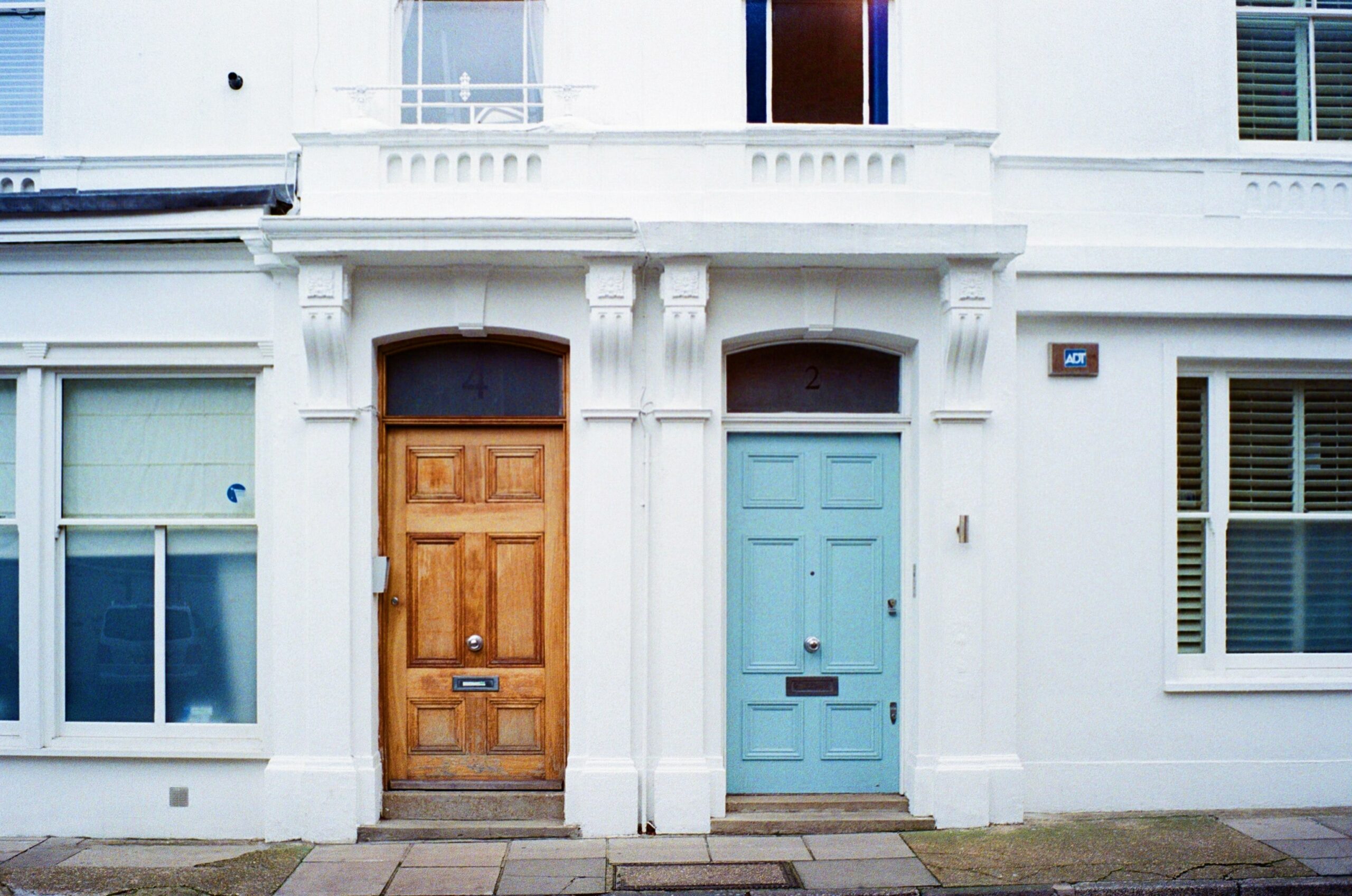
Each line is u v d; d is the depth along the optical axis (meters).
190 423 6.05
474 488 5.96
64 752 5.75
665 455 5.73
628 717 5.64
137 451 6.05
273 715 5.76
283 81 6.05
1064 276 5.96
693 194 5.74
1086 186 6.07
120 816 5.76
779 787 5.99
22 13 6.28
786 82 6.16
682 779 5.63
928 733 5.82
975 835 5.56
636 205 5.72
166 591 6.00
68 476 6.04
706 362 5.84
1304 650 6.34
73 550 6.02
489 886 4.92
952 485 5.76
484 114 6.16
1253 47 6.44
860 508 6.06
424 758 5.89
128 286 5.85
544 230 5.44
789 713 6.01
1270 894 4.83
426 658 5.91
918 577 5.93
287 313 5.78
